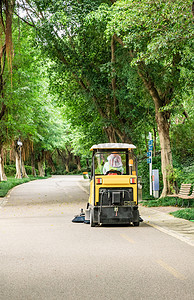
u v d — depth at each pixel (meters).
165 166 21.00
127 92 27.48
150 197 23.06
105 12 20.20
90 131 37.25
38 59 30.58
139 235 11.09
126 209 12.95
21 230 12.33
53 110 52.28
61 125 66.06
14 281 6.41
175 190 20.70
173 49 16.03
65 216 16.36
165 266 7.32
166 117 21.31
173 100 20.02
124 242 9.95
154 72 20.52
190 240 10.08
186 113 31.33
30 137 53.91
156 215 15.88
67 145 95.69
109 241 10.12
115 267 7.29
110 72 25.98
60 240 10.36
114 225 13.45
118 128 29.64
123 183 13.02
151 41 15.45
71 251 8.85
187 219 13.95
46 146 65.44
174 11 13.43
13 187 37.72
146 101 24.41
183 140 27.50
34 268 7.28
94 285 6.14
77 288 5.98
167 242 9.91
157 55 14.79
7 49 22.39
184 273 6.81
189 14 13.09
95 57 29.19
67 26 24.02
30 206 20.97
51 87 33.56
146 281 6.33
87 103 31.86
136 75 22.02
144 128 30.00
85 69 27.05
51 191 32.47
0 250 9.05
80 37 26.86
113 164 13.90
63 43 26.53
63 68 27.89
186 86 21.03
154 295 5.60
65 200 24.50
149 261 7.74
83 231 12.01
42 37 26.36
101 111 29.41
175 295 5.59
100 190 13.00
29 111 36.47
